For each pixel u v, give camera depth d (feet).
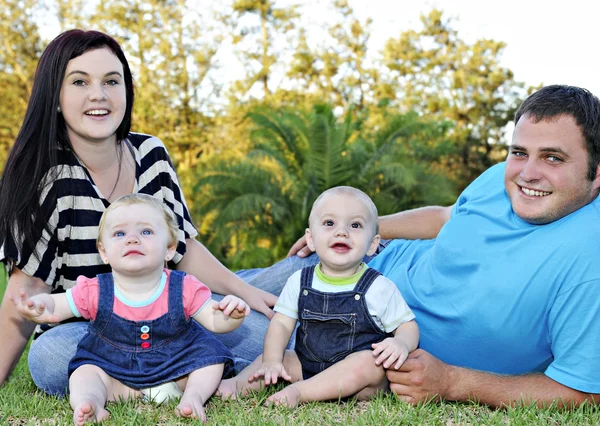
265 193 54.70
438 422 9.31
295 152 55.52
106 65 11.29
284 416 9.57
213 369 10.40
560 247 9.62
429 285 11.16
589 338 9.47
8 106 98.32
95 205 11.71
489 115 93.45
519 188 10.09
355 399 10.39
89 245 11.73
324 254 11.09
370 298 10.91
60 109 11.42
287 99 97.40
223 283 13.24
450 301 10.63
